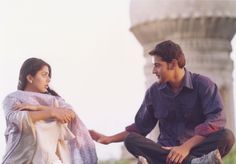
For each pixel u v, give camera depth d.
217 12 16.27
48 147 4.89
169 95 5.13
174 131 5.16
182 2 16.25
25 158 4.89
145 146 5.03
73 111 5.01
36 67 5.06
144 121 5.38
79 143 5.06
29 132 4.89
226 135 4.96
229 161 13.08
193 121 5.13
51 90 5.20
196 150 4.95
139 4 16.50
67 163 5.00
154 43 16.39
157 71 5.05
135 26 16.50
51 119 4.96
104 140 5.43
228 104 16.75
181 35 16.34
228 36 16.61
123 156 14.62
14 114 4.87
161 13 16.25
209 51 16.45
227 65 16.66
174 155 4.89
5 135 4.97
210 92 5.05
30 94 5.00
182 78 5.08
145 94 5.33
